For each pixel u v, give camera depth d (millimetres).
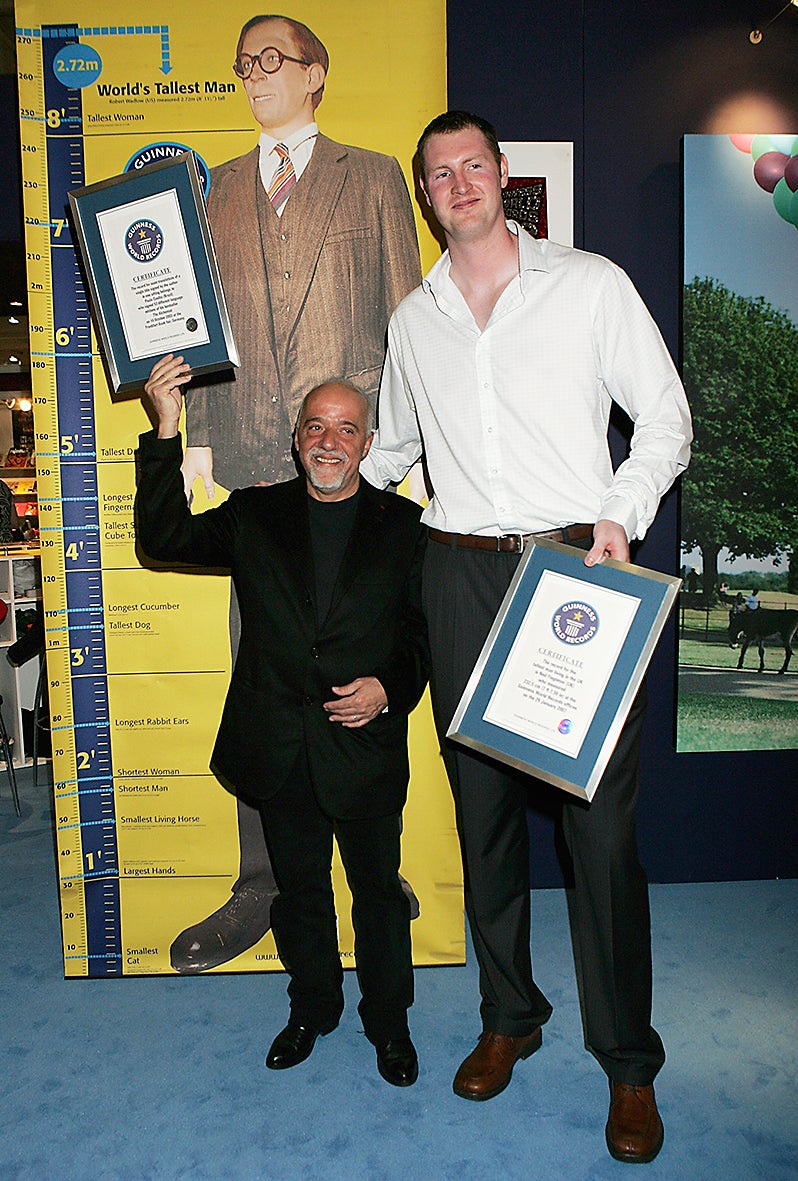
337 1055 2146
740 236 2754
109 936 2480
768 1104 1928
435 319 1904
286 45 2254
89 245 1960
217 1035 2225
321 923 2100
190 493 2365
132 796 2436
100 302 1967
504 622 1793
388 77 2270
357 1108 1958
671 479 1777
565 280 1778
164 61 2266
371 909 2037
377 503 2027
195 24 2256
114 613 2391
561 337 1781
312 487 2008
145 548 1968
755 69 2760
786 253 2762
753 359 2791
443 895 2488
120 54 2266
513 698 1764
